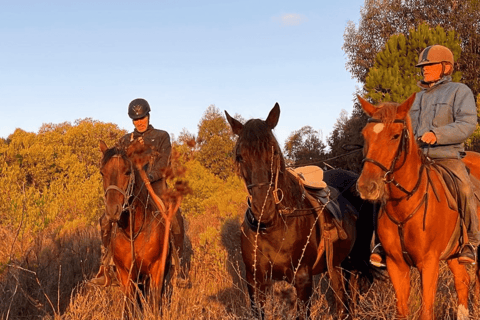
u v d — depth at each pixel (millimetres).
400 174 3600
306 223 4168
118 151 4355
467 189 3986
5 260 6148
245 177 3734
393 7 25547
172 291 5293
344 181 5566
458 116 4012
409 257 3852
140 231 4691
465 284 4242
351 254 5324
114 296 5469
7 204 8078
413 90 16938
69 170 13656
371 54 25531
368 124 3416
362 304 4617
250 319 3893
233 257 6902
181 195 3785
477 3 22734
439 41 18703
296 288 4188
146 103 5496
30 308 5367
